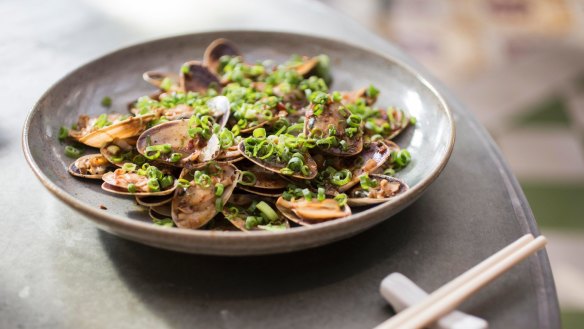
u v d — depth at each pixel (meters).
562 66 1.22
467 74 1.20
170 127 0.43
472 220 0.42
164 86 0.51
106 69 0.51
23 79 0.58
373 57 0.52
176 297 0.36
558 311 0.36
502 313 0.36
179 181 0.40
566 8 1.42
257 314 0.36
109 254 0.39
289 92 0.50
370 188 0.41
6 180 0.45
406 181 0.43
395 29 1.34
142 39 0.65
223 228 0.39
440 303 0.34
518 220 0.42
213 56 0.55
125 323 0.35
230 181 0.40
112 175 0.41
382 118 0.48
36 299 0.36
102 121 0.46
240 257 0.39
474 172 0.47
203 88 0.51
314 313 0.36
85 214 0.35
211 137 0.43
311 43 0.55
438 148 0.44
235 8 0.70
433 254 0.39
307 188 0.41
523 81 1.18
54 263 0.38
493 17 1.38
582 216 0.87
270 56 0.56
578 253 0.81
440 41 1.30
